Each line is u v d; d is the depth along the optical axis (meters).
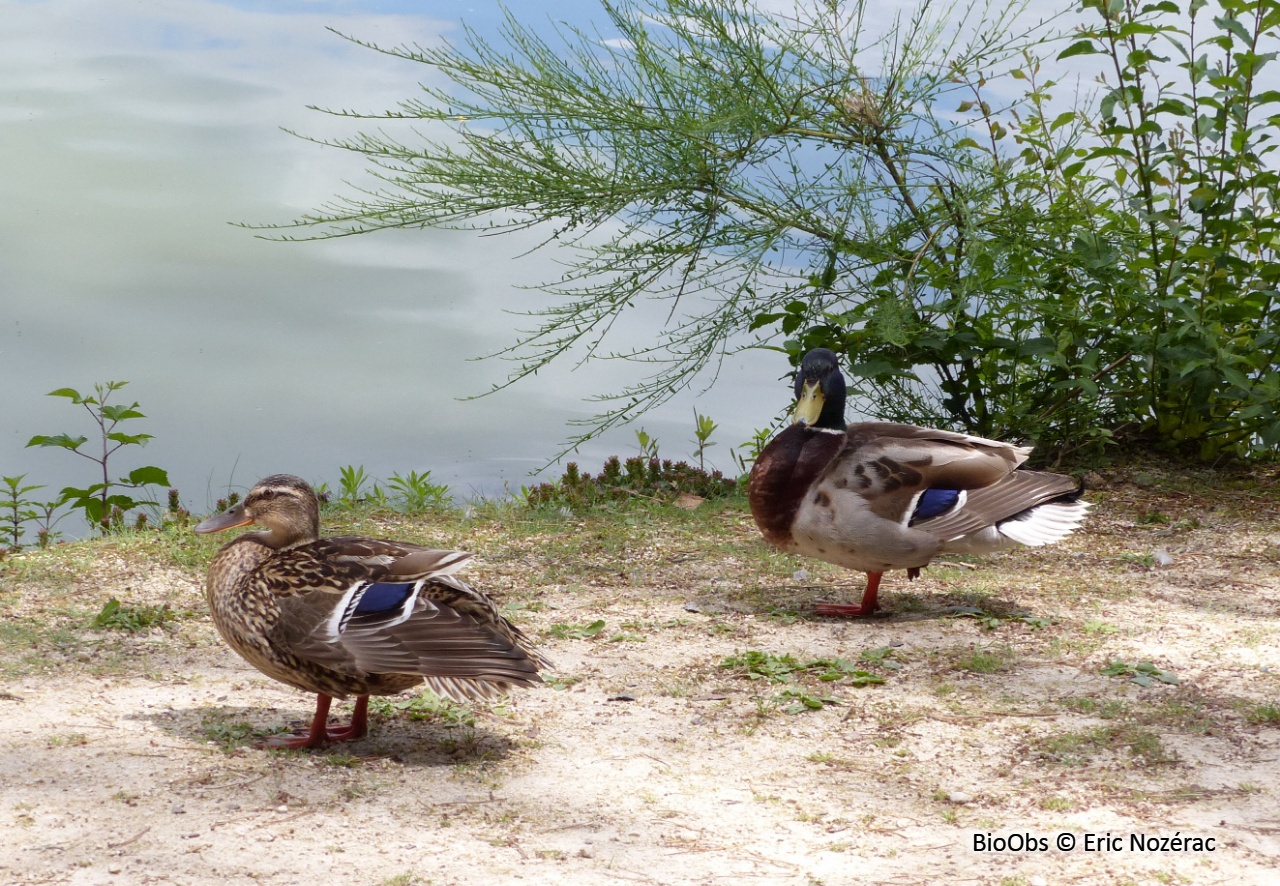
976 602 3.09
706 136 3.65
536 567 3.29
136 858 2.22
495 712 2.62
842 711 2.63
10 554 3.27
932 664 2.80
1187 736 2.56
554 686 2.71
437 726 2.57
